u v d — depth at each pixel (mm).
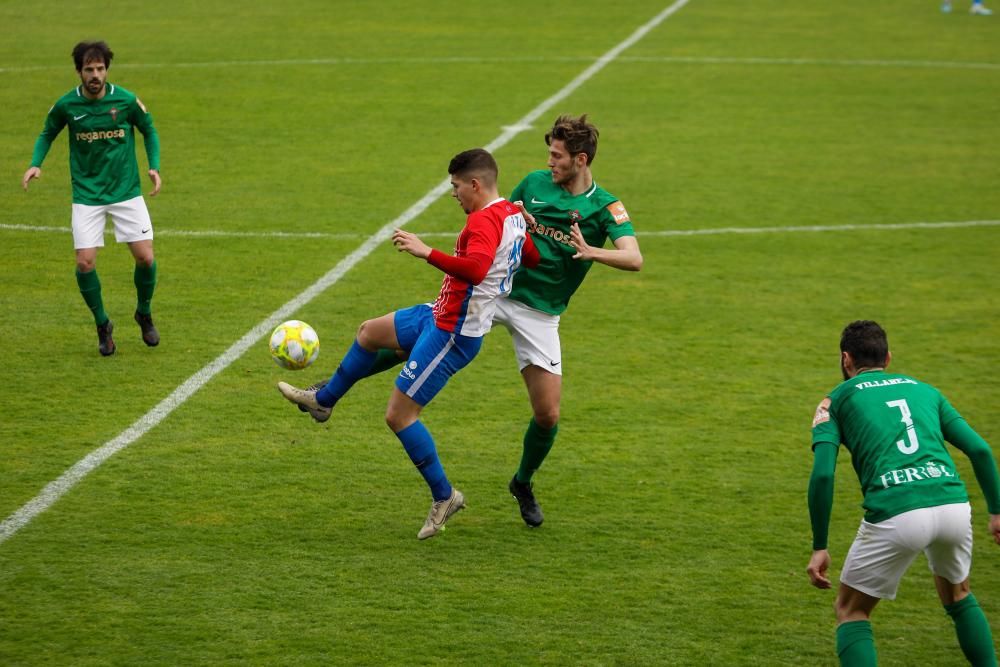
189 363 33344
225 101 69375
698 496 26047
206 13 98188
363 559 22844
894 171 57094
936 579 18969
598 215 23969
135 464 26781
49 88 70625
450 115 66938
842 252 45375
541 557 23172
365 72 77625
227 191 51875
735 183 54812
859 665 17969
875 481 18109
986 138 63438
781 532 24422
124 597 21078
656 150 60500
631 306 39562
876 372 19281
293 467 27000
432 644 19859
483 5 104188
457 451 28234
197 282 40531
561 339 36469
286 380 32344
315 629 20219
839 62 83188
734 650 19984
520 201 24531
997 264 44062
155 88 72125
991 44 89938
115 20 93750
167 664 19031
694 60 83188
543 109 68562
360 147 59938
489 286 22641
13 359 33219
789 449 28688
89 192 32938
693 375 33562
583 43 88438
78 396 30672
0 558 22312
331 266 42500
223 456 27438
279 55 82500
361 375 24375
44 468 26328
